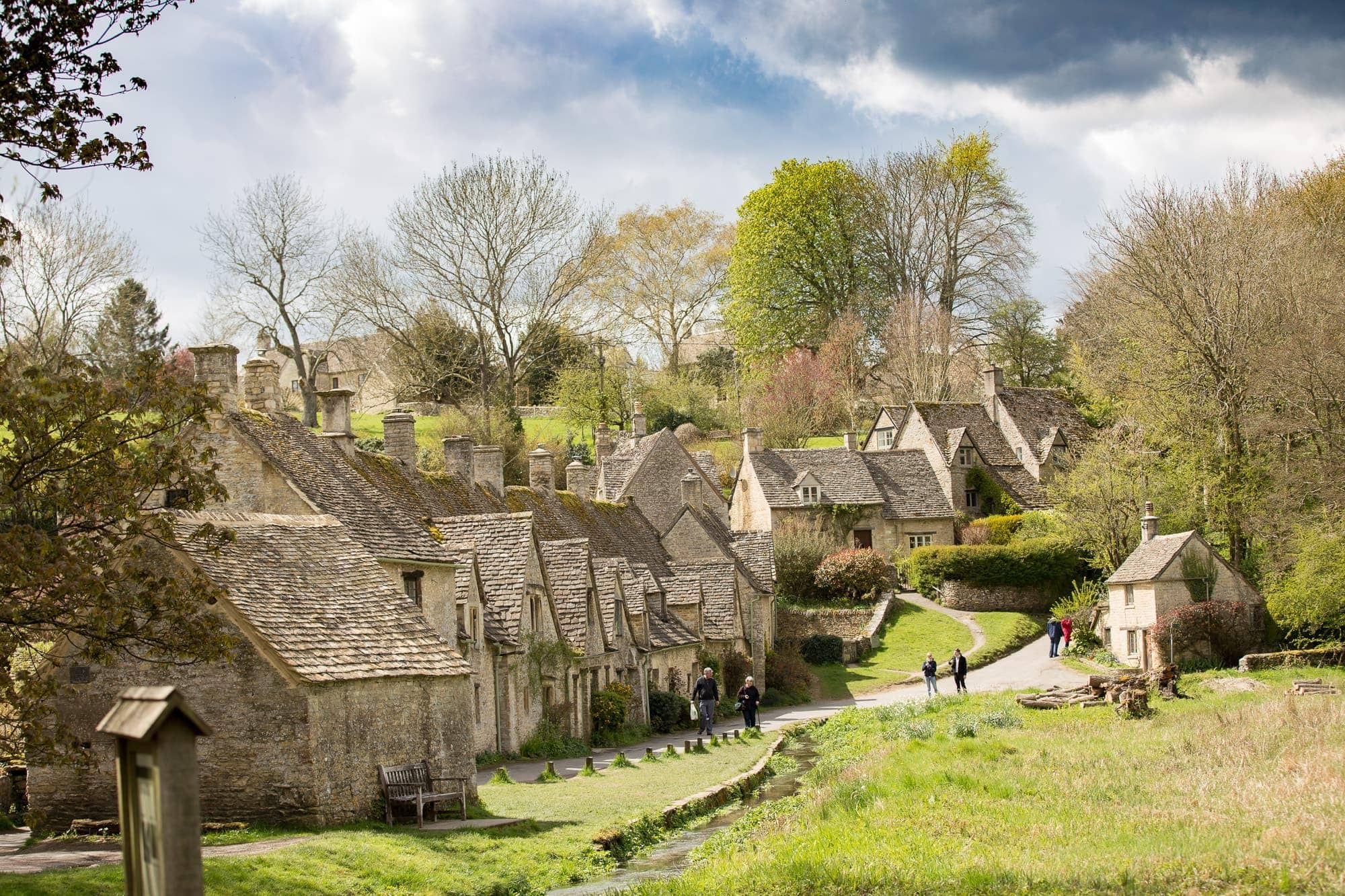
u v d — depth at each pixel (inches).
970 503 3622.0
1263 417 2352.4
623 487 3006.9
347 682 879.1
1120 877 642.8
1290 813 800.9
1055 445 3639.3
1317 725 1224.8
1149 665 2400.3
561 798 1091.3
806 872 706.2
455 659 965.2
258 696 852.0
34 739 688.4
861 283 4372.5
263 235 2839.6
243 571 911.0
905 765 1155.9
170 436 786.2
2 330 1691.7
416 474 1774.1
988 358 4539.9
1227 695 1769.2
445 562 1325.0
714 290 4680.1
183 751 338.0
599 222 3083.2
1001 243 4259.4
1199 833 756.0
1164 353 2593.5
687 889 711.7
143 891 346.3
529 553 1567.4
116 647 709.9
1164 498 2787.9
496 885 765.9
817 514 3410.4
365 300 2901.1
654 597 2219.5
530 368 3129.9
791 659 2608.3
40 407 682.8
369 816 891.4
